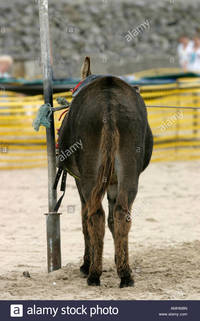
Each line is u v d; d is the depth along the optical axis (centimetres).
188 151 2336
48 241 931
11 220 1362
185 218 1353
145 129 811
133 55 3803
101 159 754
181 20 4347
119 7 4228
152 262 946
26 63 3681
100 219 775
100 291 799
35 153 2255
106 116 762
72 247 1123
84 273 894
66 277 887
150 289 802
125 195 771
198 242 1082
